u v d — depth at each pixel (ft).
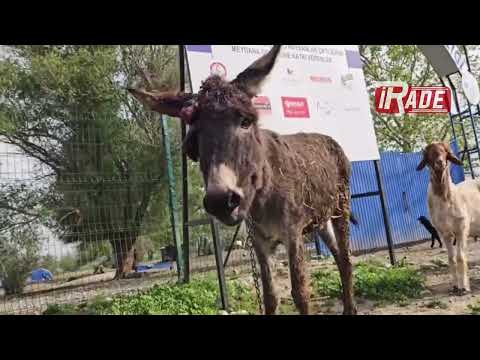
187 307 8.48
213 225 9.07
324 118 11.76
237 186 4.36
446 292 9.37
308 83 11.63
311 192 6.36
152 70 17.20
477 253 14.14
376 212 18.08
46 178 14.78
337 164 7.88
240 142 4.41
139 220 15.23
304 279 5.65
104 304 9.17
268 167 5.29
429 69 29.96
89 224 13.92
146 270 15.20
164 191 15.71
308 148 7.13
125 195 15.21
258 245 5.88
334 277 11.01
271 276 5.95
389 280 9.87
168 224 15.79
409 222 19.07
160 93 5.12
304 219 6.11
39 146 15.21
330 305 8.89
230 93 4.47
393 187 18.85
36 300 12.07
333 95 12.04
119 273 14.75
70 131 15.35
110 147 15.52
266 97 10.79
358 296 9.32
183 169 9.98
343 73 12.36
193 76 9.23
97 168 15.30
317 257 15.23
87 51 16.61
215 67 9.57
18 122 15.15
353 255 16.76
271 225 5.72
